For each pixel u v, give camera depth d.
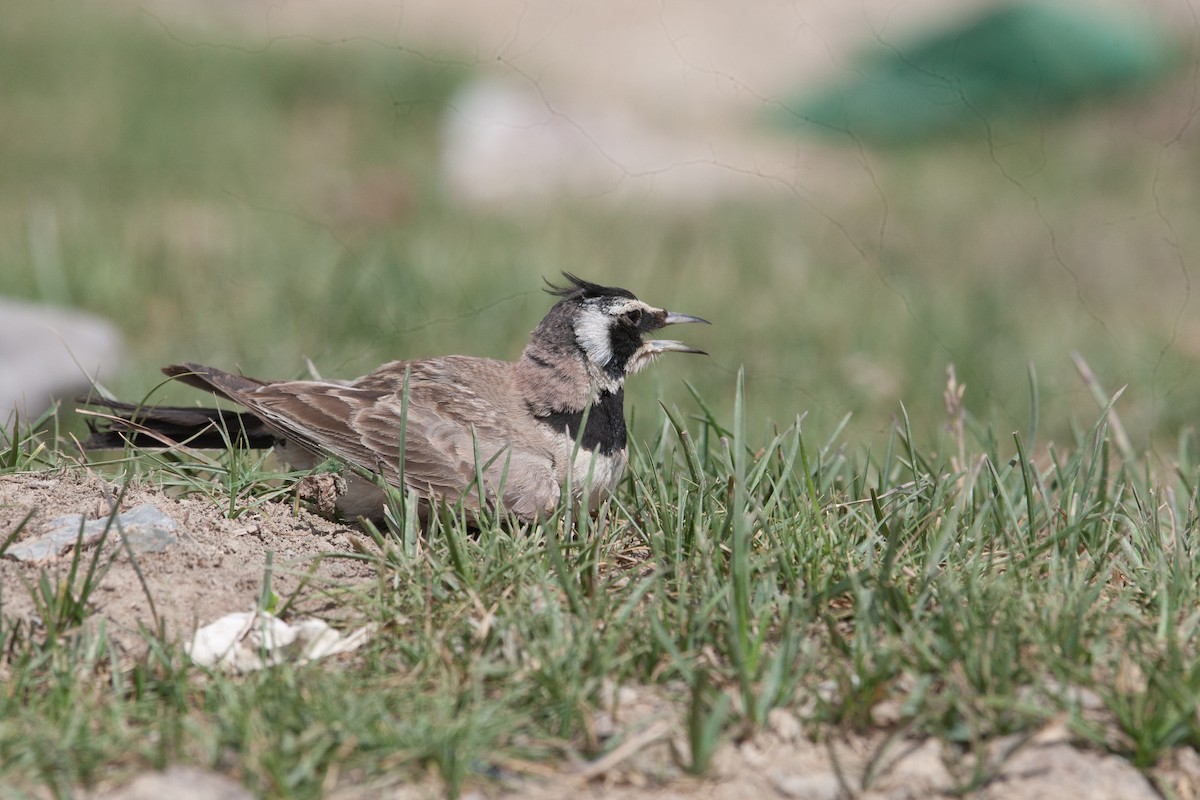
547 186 25.27
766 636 7.16
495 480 9.33
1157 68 29.83
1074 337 17.16
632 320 10.05
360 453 9.45
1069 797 6.07
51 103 27.73
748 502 8.54
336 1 36.00
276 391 9.82
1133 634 7.00
